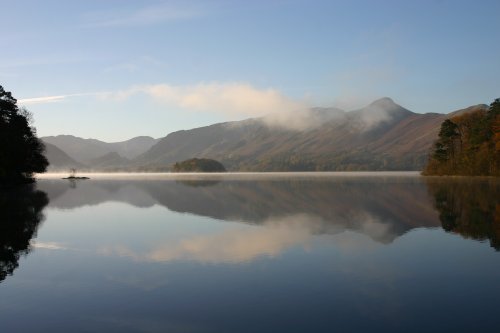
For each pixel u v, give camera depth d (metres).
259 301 14.88
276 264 19.86
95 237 27.80
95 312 14.05
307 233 28.23
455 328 12.43
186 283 17.06
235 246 24.16
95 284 17.11
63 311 14.18
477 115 120.56
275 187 86.00
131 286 16.80
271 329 12.52
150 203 52.19
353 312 13.76
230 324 12.93
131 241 26.22
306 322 12.99
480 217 34.50
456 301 14.65
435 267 19.05
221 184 103.62
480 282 16.78
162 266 19.81
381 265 19.52
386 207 43.44
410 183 91.62
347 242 25.00
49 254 22.73
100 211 43.59
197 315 13.67
